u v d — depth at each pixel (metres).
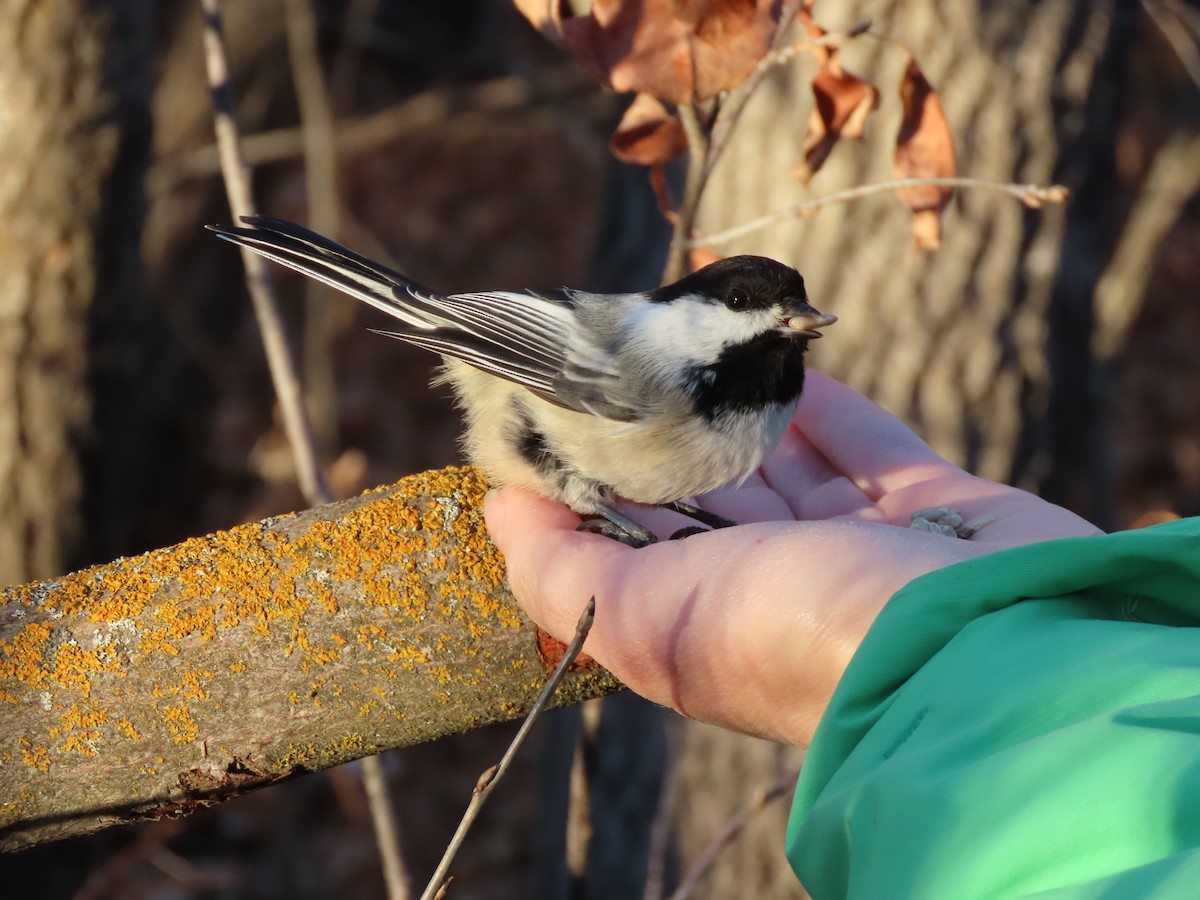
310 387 0.83
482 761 0.85
